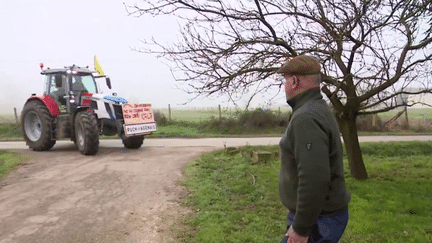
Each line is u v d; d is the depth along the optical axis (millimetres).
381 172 7141
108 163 7785
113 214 4504
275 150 9531
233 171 6930
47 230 3982
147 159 8320
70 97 9445
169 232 3854
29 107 9828
